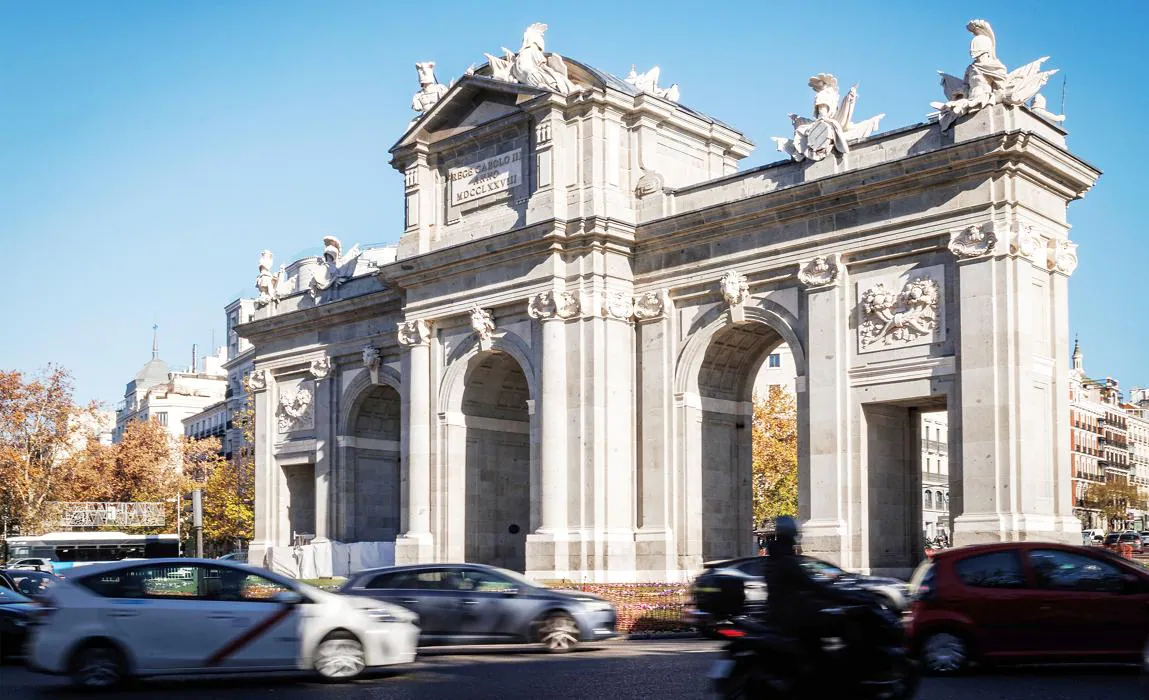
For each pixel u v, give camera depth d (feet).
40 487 366.02
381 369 234.17
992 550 90.48
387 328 233.55
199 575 92.84
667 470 188.24
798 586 67.36
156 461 438.40
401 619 96.89
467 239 206.49
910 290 163.94
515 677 95.40
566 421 190.29
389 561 234.79
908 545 172.86
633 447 191.93
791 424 318.45
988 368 155.12
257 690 90.53
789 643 66.18
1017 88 157.38
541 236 191.21
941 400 165.78
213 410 557.74
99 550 331.98
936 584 90.33
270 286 260.62
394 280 215.31
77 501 397.60
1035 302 159.53
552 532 187.42
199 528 194.18
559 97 192.95
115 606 90.48
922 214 163.22
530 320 196.65
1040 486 156.76
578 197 191.83
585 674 96.12
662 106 197.26
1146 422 652.89
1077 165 163.63
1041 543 90.27
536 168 196.85
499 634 114.11
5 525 365.61
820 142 174.29
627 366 192.24
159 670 90.22
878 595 100.63
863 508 166.71
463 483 209.15
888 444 172.04
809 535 169.48
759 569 116.47
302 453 249.34
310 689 90.43
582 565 184.96
